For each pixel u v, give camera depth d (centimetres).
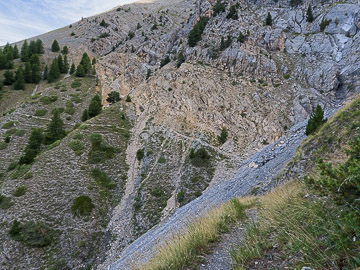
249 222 759
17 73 9394
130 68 9538
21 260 2591
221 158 4653
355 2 6175
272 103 5403
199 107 6044
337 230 374
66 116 7081
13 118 6688
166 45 9869
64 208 3375
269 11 7694
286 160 2380
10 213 3142
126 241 3036
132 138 5847
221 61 6888
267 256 465
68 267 2653
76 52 12750
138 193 3941
